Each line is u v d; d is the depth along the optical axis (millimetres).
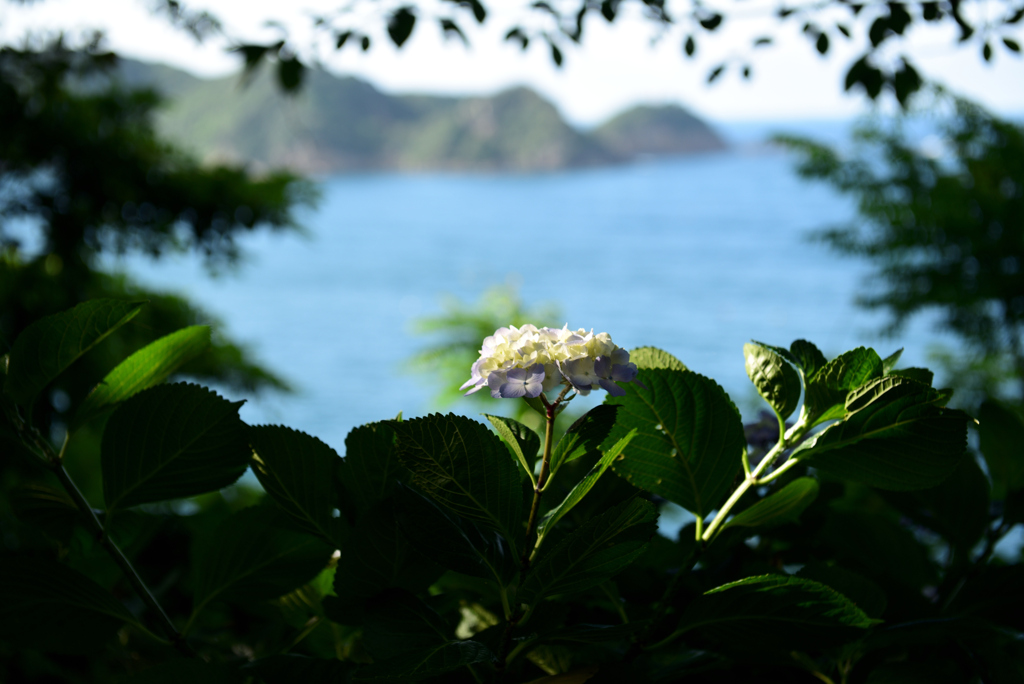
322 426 69688
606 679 1516
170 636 1629
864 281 19250
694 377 1642
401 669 1456
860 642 1641
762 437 1876
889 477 1608
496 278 152625
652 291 134500
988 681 1614
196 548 1905
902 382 1563
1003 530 1854
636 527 1515
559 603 1559
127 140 12672
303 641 1775
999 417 1912
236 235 13969
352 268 171250
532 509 1524
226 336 15992
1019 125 17875
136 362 1673
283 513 1687
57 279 11539
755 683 1678
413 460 1506
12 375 1595
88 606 1589
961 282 17500
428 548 1511
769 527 1747
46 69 9852
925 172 18078
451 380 12414
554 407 1531
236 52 3682
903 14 3498
